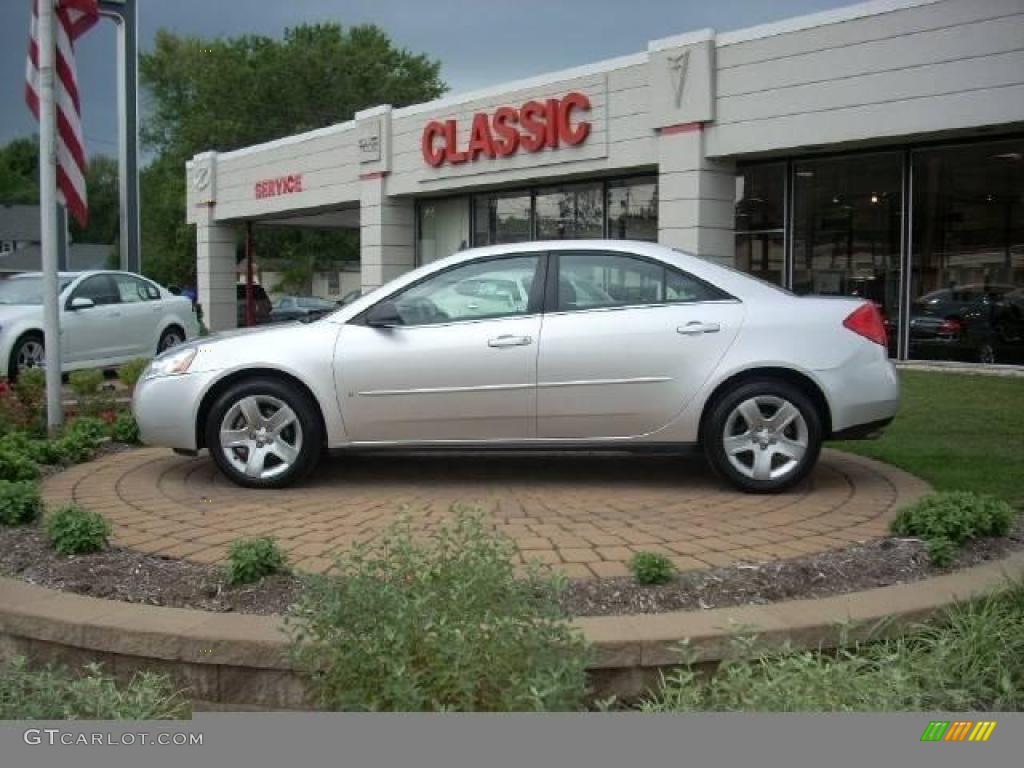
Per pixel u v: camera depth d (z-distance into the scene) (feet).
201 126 178.70
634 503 19.83
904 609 13.33
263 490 21.17
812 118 48.19
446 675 9.80
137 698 10.65
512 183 65.98
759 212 55.06
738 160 54.08
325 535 17.24
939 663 11.38
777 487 20.49
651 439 20.84
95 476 22.82
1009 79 41.63
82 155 29.96
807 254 53.47
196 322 55.01
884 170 50.16
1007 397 34.58
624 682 12.51
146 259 203.62
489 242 71.00
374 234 75.25
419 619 10.11
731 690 10.48
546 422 20.77
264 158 89.15
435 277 21.45
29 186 258.57
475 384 20.70
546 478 22.48
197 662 12.78
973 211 47.09
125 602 14.10
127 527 17.83
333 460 24.63
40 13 28.71
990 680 11.45
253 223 99.91
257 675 12.67
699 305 20.75
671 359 20.45
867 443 26.20
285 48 184.96
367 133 74.84
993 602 13.25
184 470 23.52
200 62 195.42
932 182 48.55
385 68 194.80
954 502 16.85
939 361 48.88
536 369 20.58
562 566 15.25
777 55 49.24
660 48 53.72
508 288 21.21
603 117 57.72
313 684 11.28
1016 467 22.97
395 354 20.81
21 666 11.28
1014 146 45.37
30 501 17.92
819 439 20.57
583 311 20.84
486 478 22.50
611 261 21.20
